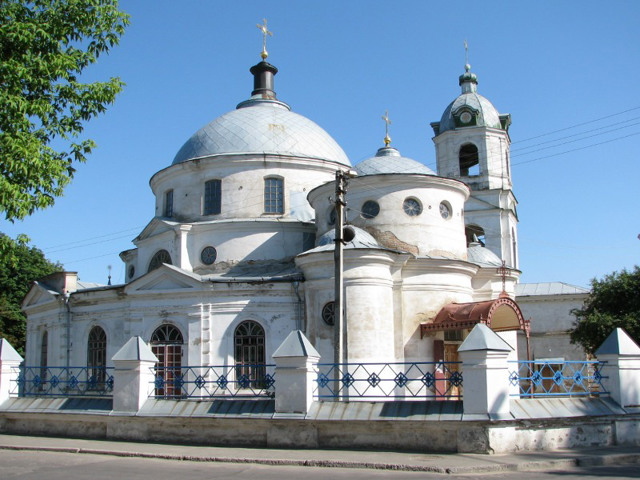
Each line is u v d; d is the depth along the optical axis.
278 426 20.19
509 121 53.44
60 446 21.14
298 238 36.91
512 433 18.27
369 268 30.58
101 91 22.28
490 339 18.47
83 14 21.91
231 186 37.75
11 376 25.84
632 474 15.43
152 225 38.44
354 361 29.77
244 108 42.22
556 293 56.62
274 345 31.67
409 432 18.91
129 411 22.48
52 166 20.94
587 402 20.19
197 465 17.59
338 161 40.66
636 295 41.38
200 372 31.81
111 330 34.53
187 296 32.62
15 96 20.30
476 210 50.94
